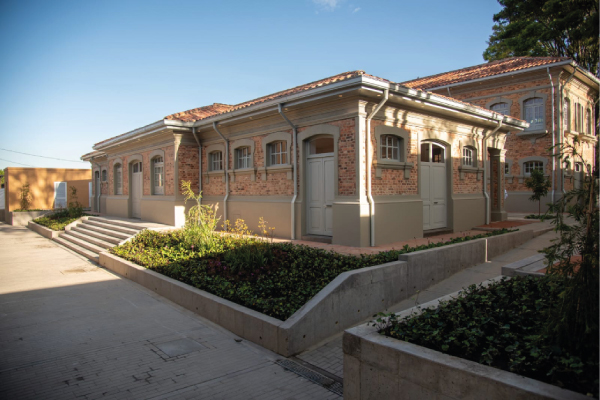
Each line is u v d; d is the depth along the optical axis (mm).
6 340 5703
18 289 8797
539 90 21469
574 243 3469
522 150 22359
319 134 11039
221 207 14578
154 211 16547
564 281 3434
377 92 9547
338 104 10273
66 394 4160
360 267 7277
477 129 14273
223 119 13461
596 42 22125
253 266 7844
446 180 13141
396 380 3410
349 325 6184
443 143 12969
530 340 3570
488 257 9836
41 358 5074
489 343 3557
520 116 22094
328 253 8391
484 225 14336
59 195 30219
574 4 21594
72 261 12531
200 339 5770
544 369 3076
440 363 3105
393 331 3844
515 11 25672
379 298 6754
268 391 4289
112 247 12156
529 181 18609
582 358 3176
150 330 6121
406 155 11297
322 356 5223
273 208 12383
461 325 4012
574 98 22703
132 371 4711
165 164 15961
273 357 5176
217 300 6457
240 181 13836
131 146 18719
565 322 3266
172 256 9641
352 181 10094
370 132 10234
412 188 11555
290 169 11797
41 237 19422
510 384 2740
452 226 12961
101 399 4066
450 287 7855
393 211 10727
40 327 6250
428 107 11336
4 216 29250
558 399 2533
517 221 15680
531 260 6891
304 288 6613
